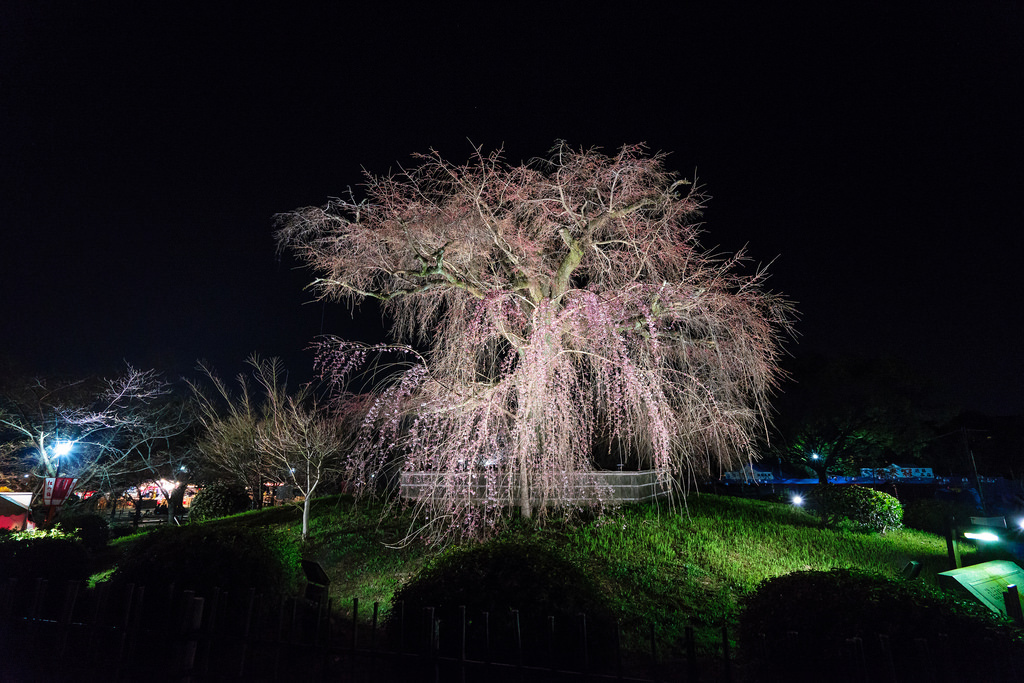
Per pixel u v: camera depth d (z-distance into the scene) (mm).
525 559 5344
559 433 9195
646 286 9555
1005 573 6703
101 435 22328
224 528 6730
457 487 8906
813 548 10172
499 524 9656
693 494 13609
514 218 10961
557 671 3643
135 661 4211
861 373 20188
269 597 6105
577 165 10633
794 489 20156
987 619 4117
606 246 11188
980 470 21188
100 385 22812
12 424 20250
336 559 9625
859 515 11664
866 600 4141
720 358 9203
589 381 9898
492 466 9445
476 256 11070
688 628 3520
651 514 10773
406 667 4500
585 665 3578
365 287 11078
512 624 4758
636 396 9023
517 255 11125
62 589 7047
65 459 20641
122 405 22656
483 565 5301
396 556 9273
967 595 6312
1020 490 17547
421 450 9195
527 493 9586
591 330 9070
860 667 3205
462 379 10016
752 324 9438
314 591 5914
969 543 11469
